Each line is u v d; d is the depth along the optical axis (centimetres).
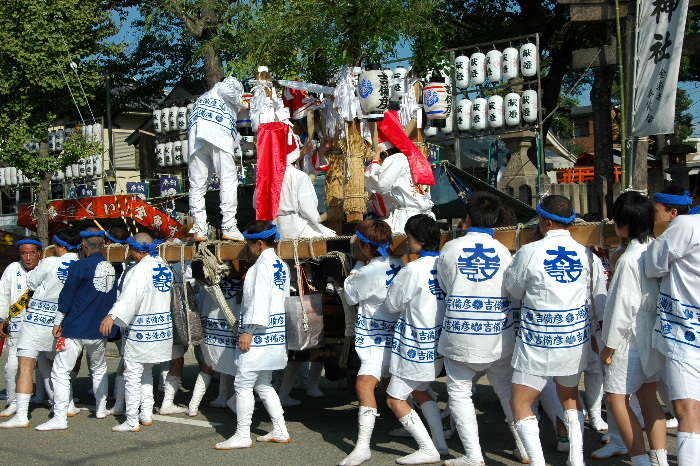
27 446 617
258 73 752
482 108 1255
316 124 805
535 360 463
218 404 764
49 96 1791
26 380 697
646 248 457
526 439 467
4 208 2598
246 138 1139
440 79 808
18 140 1770
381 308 549
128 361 656
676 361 430
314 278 660
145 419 683
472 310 491
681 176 1165
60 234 728
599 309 539
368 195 742
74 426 689
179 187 1692
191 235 729
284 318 592
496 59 1241
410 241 536
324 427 666
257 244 585
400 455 564
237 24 1351
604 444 584
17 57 1694
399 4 796
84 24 1738
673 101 996
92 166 1848
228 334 666
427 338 518
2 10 1698
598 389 621
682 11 980
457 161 1315
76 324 681
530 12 1817
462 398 505
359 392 544
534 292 464
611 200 1300
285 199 709
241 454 575
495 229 555
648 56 1014
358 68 723
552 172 2528
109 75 2028
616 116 2461
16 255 1597
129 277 648
